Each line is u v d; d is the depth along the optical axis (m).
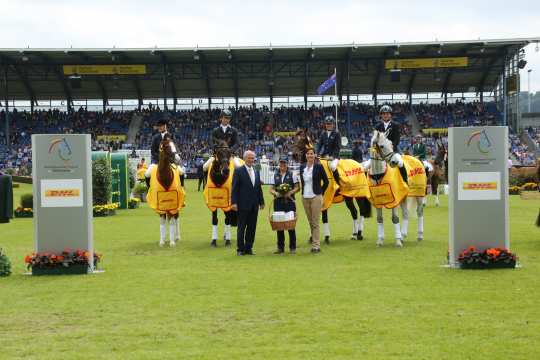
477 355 6.12
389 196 12.86
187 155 50.62
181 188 14.04
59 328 7.27
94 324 7.40
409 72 51.31
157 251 13.20
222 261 11.73
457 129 10.48
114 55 46.56
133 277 10.17
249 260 11.80
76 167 10.65
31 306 8.28
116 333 7.02
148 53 46.88
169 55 47.59
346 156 22.98
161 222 14.06
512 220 18.00
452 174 10.52
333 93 54.88
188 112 55.59
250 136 52.19
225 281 9.73
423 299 8.31
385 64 48.28
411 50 47.16
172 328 7.18
